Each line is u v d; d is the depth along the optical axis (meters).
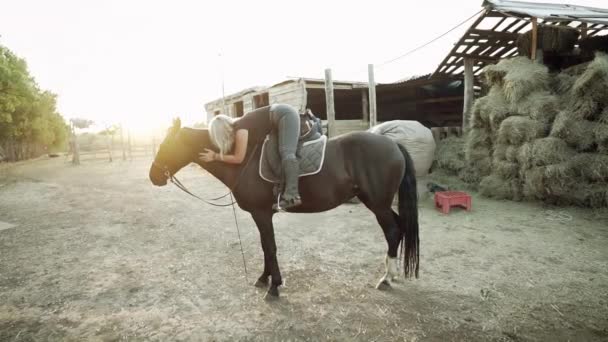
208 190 8.21
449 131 8.55
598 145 4.78
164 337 2.28
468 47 8.47
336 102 14.48
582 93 4.93
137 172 12.15
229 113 14.50
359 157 2.69
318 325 2.36
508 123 5.37
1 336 2.34
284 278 3.12
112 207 6.46
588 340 2.10
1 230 5.01
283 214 5.41
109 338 2.29
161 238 4.48
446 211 5.09
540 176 4.99
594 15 7.07
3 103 18.39
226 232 4.69
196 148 2.81
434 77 10.24
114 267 3.52
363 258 3.56
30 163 18.92
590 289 2.71
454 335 2.18
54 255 3.91
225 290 2.95
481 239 3.95
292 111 2.57
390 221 2.77
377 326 2.31
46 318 2.56
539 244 3.72
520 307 2.48
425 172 5.89
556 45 6.93
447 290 2.78
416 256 2.71
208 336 2.28
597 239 3.79
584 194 4.80
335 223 4.86
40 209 6.45
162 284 3.10
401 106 13.27
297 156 2.58
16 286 3.11
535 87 5.46
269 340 2.21
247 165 2.67
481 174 6.43
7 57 20.06
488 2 6.93
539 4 7.93
